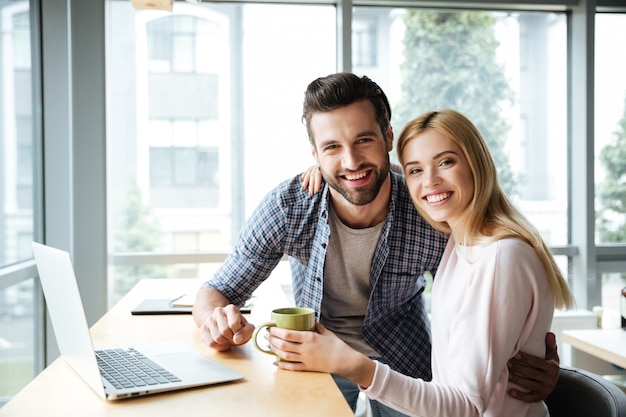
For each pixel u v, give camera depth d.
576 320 3.56
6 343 2.72
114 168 3.41
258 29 3.46
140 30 3.41
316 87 1.46
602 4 3.66
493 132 3.62
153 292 2.13
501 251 1.22
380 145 1.46
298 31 3.48
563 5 3.56
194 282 2.37
